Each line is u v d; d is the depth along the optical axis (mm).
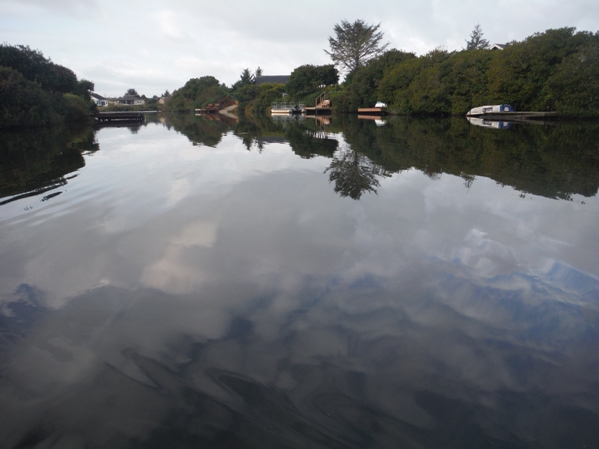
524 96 18422
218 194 3938
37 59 26156
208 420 1219
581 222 2971
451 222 2984
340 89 36875
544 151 6773
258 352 1534
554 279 2084
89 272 2229
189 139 10391
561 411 1257
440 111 22922
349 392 1331
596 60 15703
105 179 4754
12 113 18047
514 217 3094
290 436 1159
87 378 1402
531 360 1483
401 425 1201
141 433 1182
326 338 1615
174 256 2428
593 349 1540
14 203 3711
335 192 3969
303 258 2377
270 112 38812
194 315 1788
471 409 1263
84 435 1179
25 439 1168
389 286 2027
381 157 6340
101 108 65438
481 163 5605
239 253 2461
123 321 1750
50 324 1733
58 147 8922
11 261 2389
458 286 2020
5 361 1495
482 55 20547
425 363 1470
